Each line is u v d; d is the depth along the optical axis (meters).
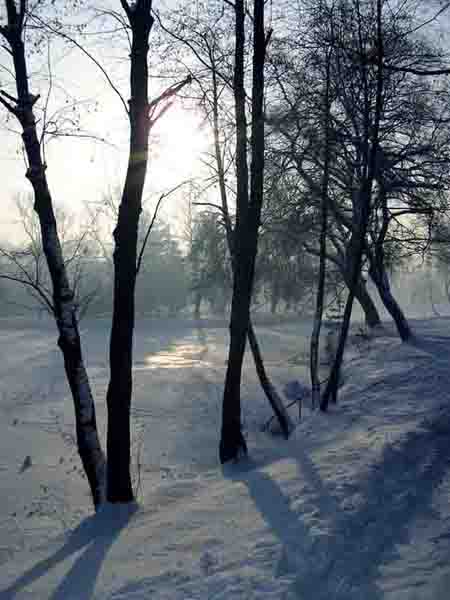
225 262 22.67
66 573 7.11
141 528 8.45
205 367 32.62
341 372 21.25
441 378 16.69
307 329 56.03
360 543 6.39
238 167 13.89
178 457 15.38
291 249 25.27
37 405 23.28
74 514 11.09
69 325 10.75
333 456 10.52
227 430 13.05
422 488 8.05
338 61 14.90
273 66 15.40
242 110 13.68
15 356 39.41
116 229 10.24
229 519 8.00
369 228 21.28
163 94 10.34
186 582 6.07
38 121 10.85
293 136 17.33
